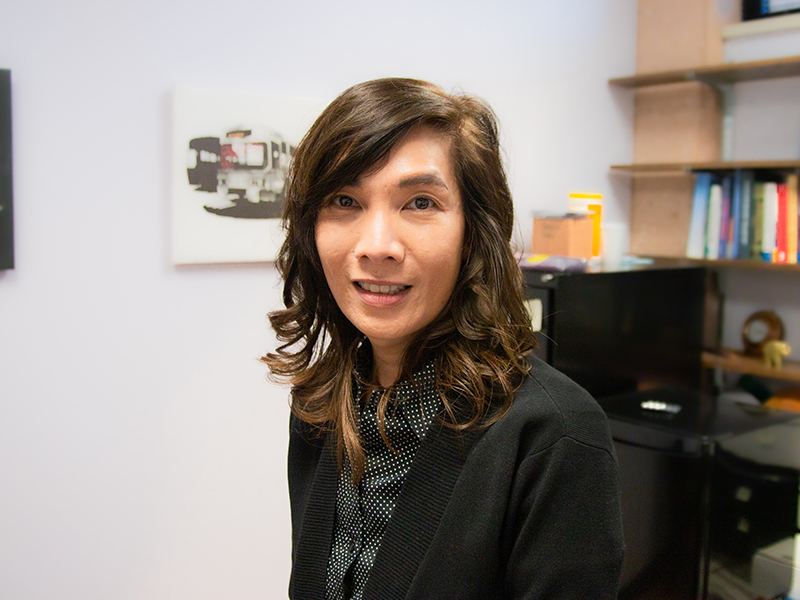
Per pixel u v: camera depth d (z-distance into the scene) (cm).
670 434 178
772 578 183
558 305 174
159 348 174
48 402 158
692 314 235
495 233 77
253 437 192
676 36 269
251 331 189
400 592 74
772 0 257
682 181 272
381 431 81
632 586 170
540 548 70
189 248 174
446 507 74
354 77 201
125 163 165
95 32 158
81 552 165
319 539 89
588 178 266
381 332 76
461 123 74
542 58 246
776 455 192
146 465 173
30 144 152
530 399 73
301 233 83
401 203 73
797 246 236
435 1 216
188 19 171
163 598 179
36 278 155
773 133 263
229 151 178
